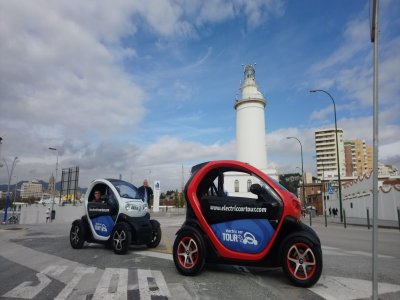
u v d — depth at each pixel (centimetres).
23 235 1519
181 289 559
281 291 548
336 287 570
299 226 598
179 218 3622
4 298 520
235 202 637
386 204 3225
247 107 5709
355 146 12188
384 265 763
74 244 1011
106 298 514
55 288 572
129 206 934
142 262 786
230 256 627
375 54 477
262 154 5675
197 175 688
